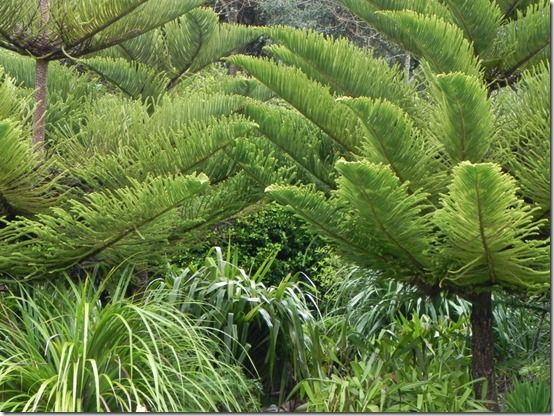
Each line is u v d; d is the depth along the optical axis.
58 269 4.05
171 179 3.60
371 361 4.12
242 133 3.91
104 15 4.17
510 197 3.21
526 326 5.36
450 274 3.83
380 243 3.87
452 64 4.00
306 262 6.71
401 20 3.94
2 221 4.02
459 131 3.69
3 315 3.95
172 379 3.72
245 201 4.43
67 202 4.12
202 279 4.67
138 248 4.04
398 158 3.76
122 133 4.33
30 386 3.48
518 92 4.05
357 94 4.29
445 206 3.38
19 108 4.07
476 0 4.18
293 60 4.38
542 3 4.20
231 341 4.40
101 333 3.60
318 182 4.36
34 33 4.21
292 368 4.62
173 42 5.85
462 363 4.34
